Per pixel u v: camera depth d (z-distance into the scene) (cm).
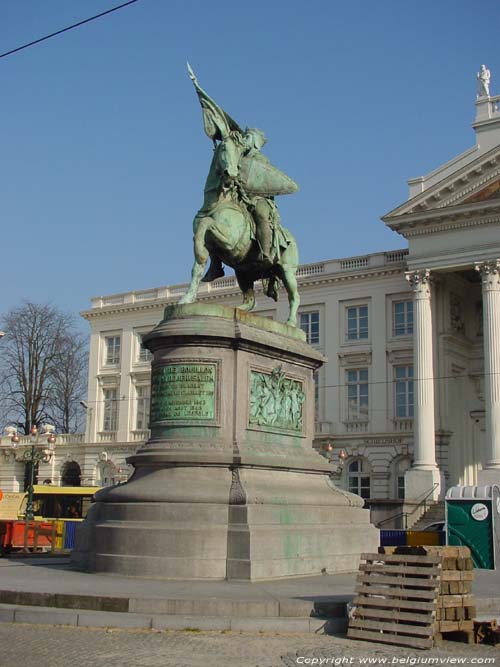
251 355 1314
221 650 792
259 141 1485
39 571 1230
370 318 5056
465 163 4438
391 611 882
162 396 1280
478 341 4853
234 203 1403
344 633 907
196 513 1163
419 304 4403
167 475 1223
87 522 1286
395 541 2866
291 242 1497
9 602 977
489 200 4194
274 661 754
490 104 4438
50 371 6519
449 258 4325
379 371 4975
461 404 4778
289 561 1183
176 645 809
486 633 894
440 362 4550
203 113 1431
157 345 1302
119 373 6141
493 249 4212
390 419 4888
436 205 4388
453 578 895
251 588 1046
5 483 6347
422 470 4203
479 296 4900
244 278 1498
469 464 4731
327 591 1025
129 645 804
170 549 1139
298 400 1422
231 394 1272
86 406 6241
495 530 1880
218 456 1215
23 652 766
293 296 1486
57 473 6262
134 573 1140
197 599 925
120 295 6256
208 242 1370
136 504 1196
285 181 1436
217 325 1273
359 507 1418
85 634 855
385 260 5056
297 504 1262
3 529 2205
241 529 1142
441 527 3334
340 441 5038
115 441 6031
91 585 1044
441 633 882
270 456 1279
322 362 1491
